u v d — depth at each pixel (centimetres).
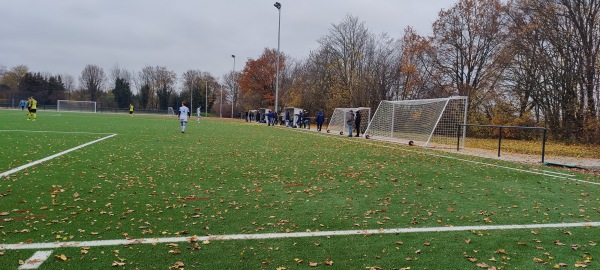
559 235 465
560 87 2581
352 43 4553
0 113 4156
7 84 9069
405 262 371
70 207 529
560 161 1314
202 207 554
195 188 680
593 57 2239
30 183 667
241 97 8244
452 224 502
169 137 1755
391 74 3984
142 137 1689
